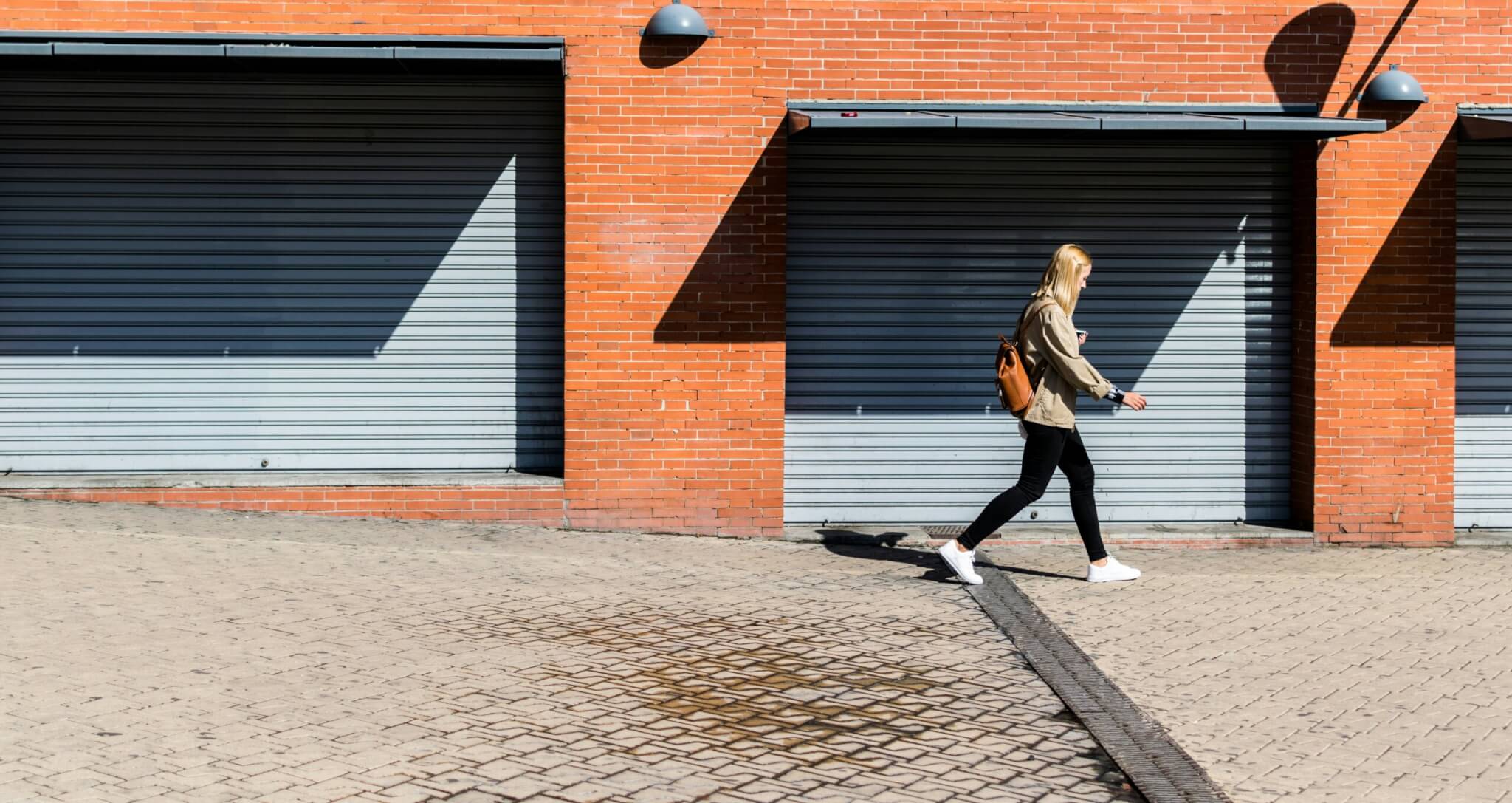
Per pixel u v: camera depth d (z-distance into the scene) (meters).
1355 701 6.79
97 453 11.05
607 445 10.75
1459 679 7.20
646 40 10.59
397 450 11.18
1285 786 5.63
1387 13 10.95
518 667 7.07
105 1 10.33
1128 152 11.23
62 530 9.80
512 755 5.78
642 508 10.80
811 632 7.94
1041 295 9.14
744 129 10.69
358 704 6.39
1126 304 11.34
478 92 10.95
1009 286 11.26
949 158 11.15
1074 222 11.24
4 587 8.27
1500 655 7.70
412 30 10.50
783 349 10.79
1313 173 10.99
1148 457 11.47
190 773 5.44
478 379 11.16
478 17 10.52
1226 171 11.27
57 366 10.98
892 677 7.09
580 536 10.55
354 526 10.48
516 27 10.54
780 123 10.70
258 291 11.03
